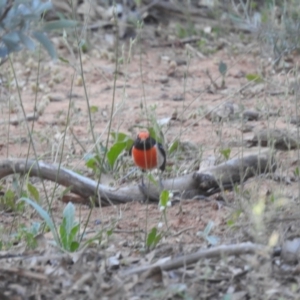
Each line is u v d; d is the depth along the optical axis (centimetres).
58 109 1530
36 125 1409
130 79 1767
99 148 1174
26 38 660
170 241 875
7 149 1182
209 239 839
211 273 750
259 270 745
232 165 1043
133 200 1022
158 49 2005
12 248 843
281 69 1727
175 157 1176
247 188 1012
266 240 807
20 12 657
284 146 1195
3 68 1720
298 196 955
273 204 884
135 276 720
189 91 1659
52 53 671
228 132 1323
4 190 1062
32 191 965
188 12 2136
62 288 714
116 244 859
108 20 2083
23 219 966
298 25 1730
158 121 1348
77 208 1007
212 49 1969
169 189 1023
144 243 857
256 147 1212
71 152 1220
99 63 1873
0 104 1477
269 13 1942
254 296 713
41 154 1222
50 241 845
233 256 773
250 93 1582
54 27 681
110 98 1622
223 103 1440
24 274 718
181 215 965
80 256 770
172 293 706
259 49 1869
